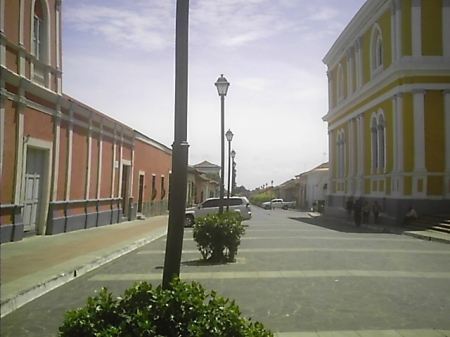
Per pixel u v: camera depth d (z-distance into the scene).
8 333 6.41
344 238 19.39
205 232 12.48
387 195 27.69
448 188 25.28
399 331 6.27
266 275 10.37
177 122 4.52
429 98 25.66
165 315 3.34
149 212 34.06
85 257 12.49
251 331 3.27
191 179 52.06
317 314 7.11
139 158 30.75
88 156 20.97
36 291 8.74
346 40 36.03
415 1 25.81
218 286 9.18
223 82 19.20
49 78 17.17
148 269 11.57
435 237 18.70
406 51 25.84
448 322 6.70
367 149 31.94
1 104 13.96
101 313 3.40
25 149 15.41
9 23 14.54
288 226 27.03
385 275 10.37
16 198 14.93
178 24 4.61
